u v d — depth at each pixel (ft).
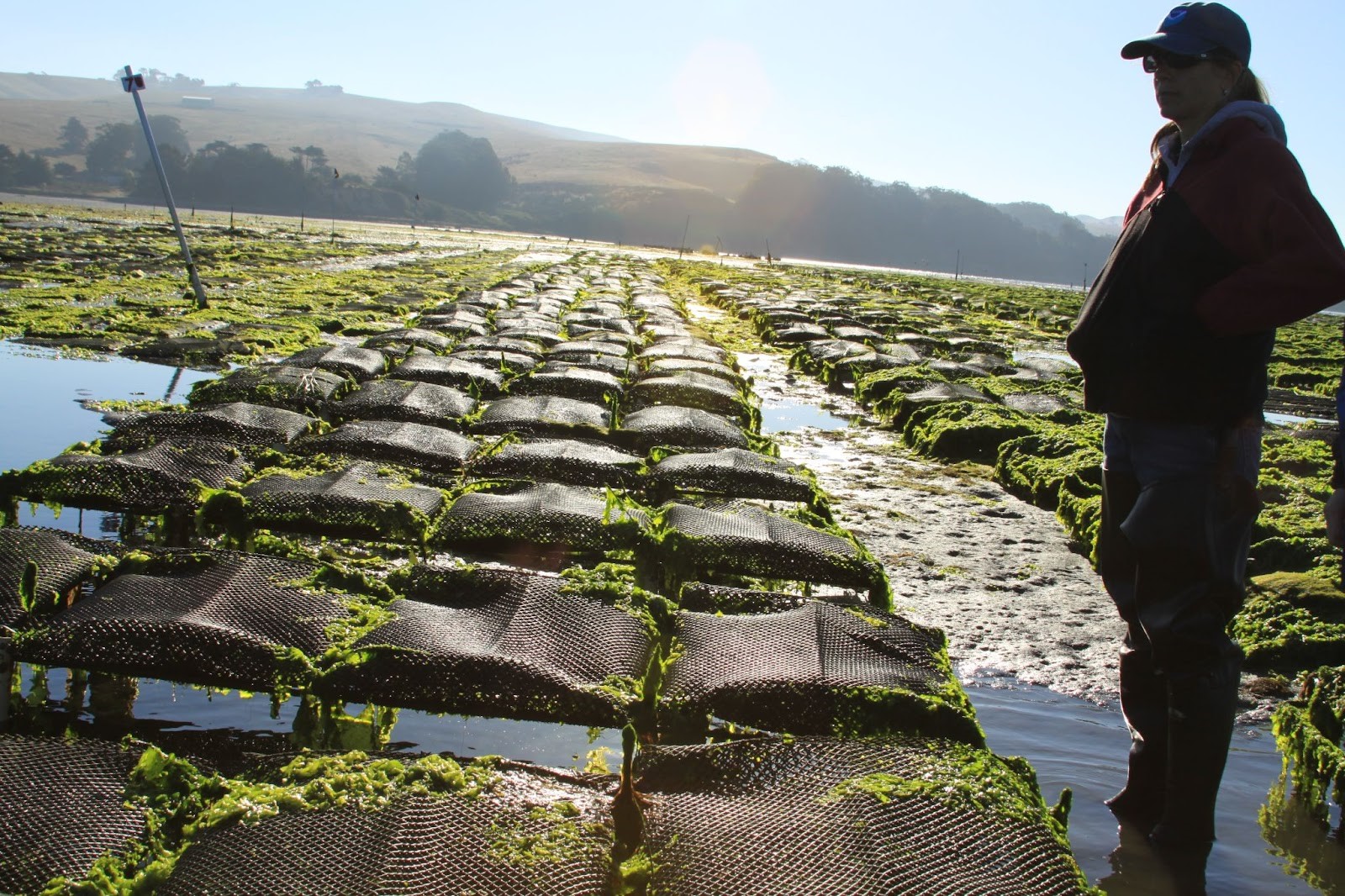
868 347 51.49
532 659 11.72
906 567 19.88
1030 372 47.65
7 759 9.30
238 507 17.25
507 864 8.12
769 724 11.00
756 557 16.53
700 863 8.31
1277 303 9.09
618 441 24.43
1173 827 10.33
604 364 34.68
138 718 11.55
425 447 21.52
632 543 17.13
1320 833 10.93
